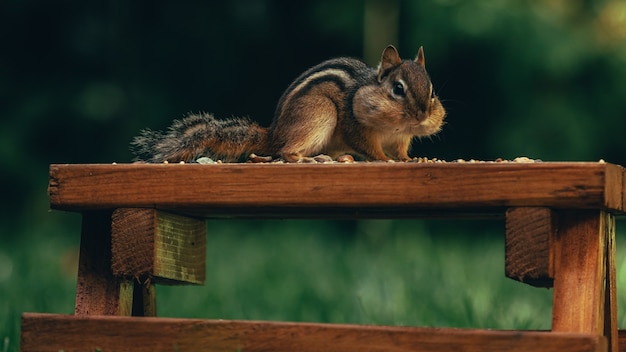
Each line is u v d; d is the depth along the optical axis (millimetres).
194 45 19797
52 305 10492
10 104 19375
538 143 17969
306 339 5809
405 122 8500
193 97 19828
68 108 19234
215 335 5953
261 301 10953
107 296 6609
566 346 5395
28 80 19609
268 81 19859
